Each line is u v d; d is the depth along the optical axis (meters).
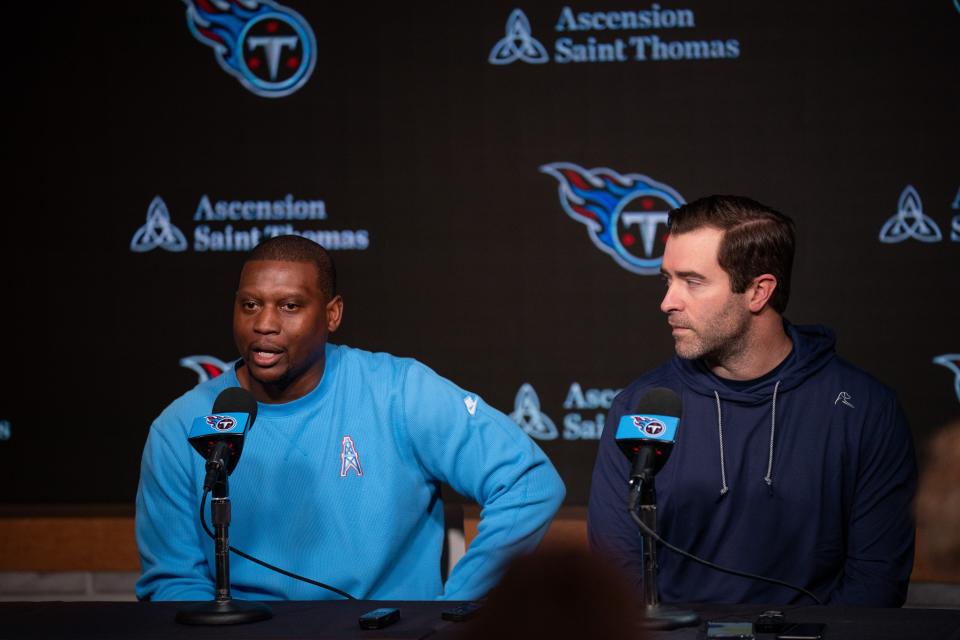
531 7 5.27
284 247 3.21
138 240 5.38
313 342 3.20
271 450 3.24
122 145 5.38
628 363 5.26
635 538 3.22
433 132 5.32
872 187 5.12
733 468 3.18
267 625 2.46
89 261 5.39
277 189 5.35
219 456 2.57
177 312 5.38
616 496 3.26
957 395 5.08
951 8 5.07
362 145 5.34
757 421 3.20
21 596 5.43
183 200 5.37
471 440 3.30
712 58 5.20
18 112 5.39
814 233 5.15
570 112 5.26
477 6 5.29
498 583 0.91
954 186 5.07
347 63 5.34
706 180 5.21
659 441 2.47
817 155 5.14
